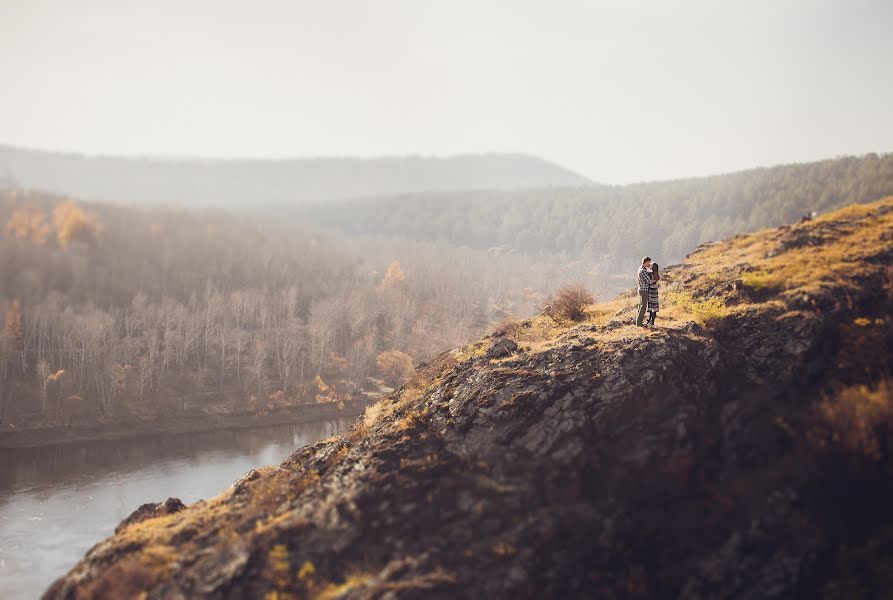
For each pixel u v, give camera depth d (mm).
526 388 25328
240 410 103188
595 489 20359
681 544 18781
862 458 19109
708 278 33812
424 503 21156
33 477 69750
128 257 187000
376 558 19391
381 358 128500
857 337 23469
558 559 18469
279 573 19469
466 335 141750
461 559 18781
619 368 24484
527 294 196375
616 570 18344
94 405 98188
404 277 194625
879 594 16281
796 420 21016
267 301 159000
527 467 21547
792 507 18516
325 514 21625
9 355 111062
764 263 32969
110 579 21516
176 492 64938
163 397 103875
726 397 22859
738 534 18375
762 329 25562
